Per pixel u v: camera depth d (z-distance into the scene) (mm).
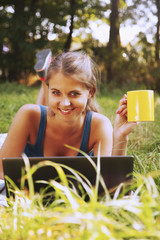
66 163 1585
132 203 1167
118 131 2252
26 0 16297
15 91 10312
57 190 1338
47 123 2252
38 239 1103
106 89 11266
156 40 14750
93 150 2357
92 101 2318
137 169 2314
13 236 1147
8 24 15633
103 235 1020
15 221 1231
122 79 12625
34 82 16750
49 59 3734
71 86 1859
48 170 1579
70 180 1590
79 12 18578
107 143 2252
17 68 16172
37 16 15828
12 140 2205
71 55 1944
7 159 1571
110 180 1612
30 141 2342
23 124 2223
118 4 15094
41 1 16609
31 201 1335
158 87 11508
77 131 2264
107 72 13680
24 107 2275
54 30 16562
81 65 1902
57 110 1936
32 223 1206
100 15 18828
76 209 1204
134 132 3842
